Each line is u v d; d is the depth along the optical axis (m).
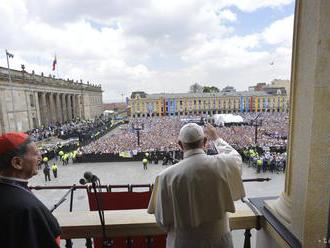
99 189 2.68
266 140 32.28
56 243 1.91
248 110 94.69
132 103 95.56
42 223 1.86
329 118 2.03
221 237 2.33
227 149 2.63
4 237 1.74
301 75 2.23
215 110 95.88
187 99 95.75
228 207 2.31
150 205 2.56
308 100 2.10
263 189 15.32
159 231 2.90
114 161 27.83
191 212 2.22
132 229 2.88
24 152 2.05
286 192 2.68
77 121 74.75
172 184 2.26
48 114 64.88
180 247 2.31
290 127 2.49
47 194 15.75
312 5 2.00
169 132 44.25
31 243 1.76
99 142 35.00
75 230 2.85
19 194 1.87
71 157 29.20
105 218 2.99
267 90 100.44
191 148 2.38
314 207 2.14
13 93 44.69
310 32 2.05
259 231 3.11
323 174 2.10
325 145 2.06
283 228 2.59
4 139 2.03
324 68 1.96
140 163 26.73
